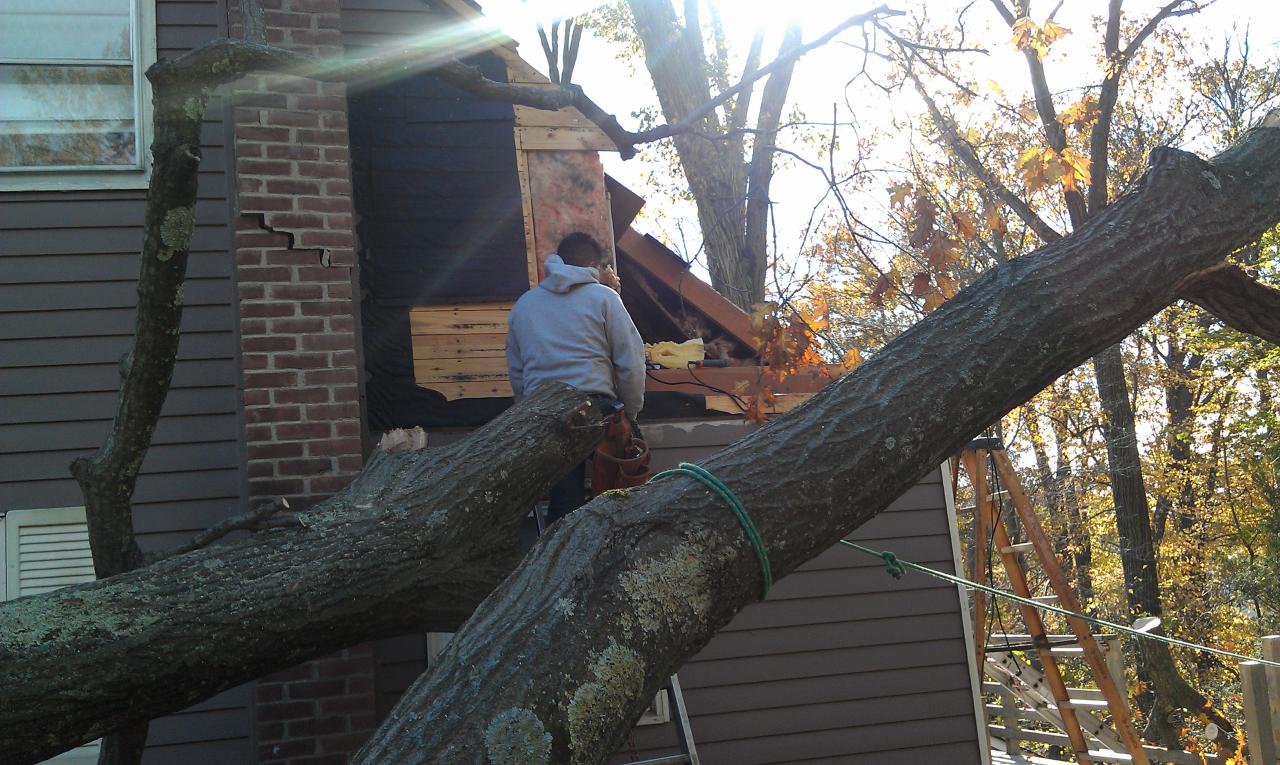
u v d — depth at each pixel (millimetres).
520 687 2262
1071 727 8727
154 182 3160
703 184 13312
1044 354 3141
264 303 5168
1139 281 3293
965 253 14195
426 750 2146
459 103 6664
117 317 5555
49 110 5695
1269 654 8031
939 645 6871
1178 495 22969
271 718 4848
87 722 3035
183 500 5422
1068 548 24672
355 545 3469
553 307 4559
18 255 5523
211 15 5906
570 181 6695
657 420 6652
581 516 2654
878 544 6953
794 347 4477
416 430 4168
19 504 5324
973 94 4402
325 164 5367
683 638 2551
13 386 5406
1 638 2961
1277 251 16875
